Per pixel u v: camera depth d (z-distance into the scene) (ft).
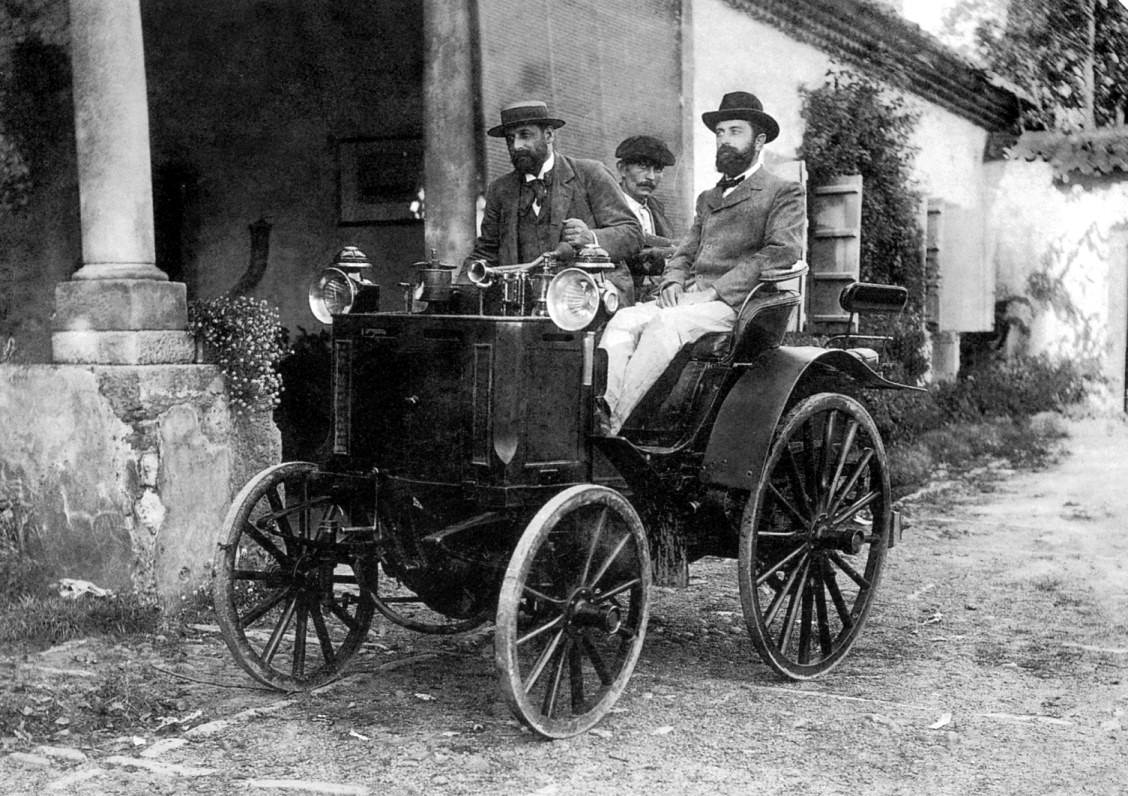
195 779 11.27
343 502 14.06
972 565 22.27
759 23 30.07
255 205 28.86
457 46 18.74
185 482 17.49
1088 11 43.11
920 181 38.52
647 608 13.51
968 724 13.09
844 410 15.44
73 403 17.21
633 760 11.85
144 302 17.49
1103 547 23.94
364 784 11.16
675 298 15.62
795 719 13.23
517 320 12.43
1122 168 43.78
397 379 13.32
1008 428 39.78
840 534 15.19
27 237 24.52
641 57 23.32
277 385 19.06
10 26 23.99
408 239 27.71
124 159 17.78
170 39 29.01
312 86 28.22
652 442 15.01
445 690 14.25
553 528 13.12
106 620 16.39
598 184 16.22
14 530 17.89
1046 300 44.88
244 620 13.66
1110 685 14.70
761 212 15.60
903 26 35.29
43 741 12.32
